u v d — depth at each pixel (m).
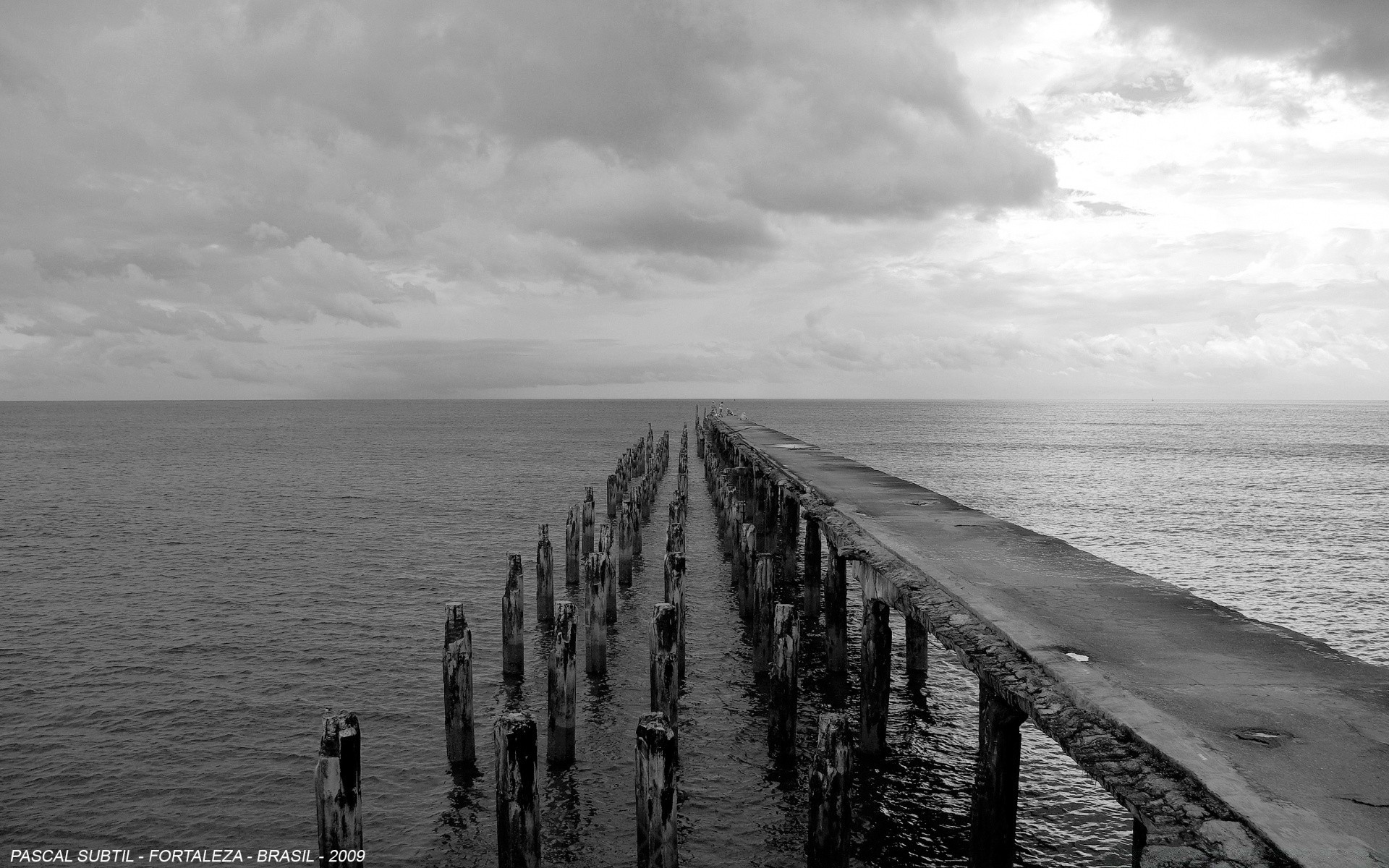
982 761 11.38
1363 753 8.41
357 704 19.48
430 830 14.23
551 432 132.25
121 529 41.72
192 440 113.25
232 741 17.62
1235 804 7.49
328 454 88.88
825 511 22.42
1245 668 10.62
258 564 33.97
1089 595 13.88
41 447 99.06
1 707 19.28
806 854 13.40
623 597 29.02
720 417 86.81
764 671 20.83
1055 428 148.12
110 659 22.47
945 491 57.28
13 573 32.41
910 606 14.02
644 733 10.98
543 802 15.00
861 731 16.28
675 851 11.14
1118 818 14.71
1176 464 77.69
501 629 25.19
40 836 14.16
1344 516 47.31
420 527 42.50
